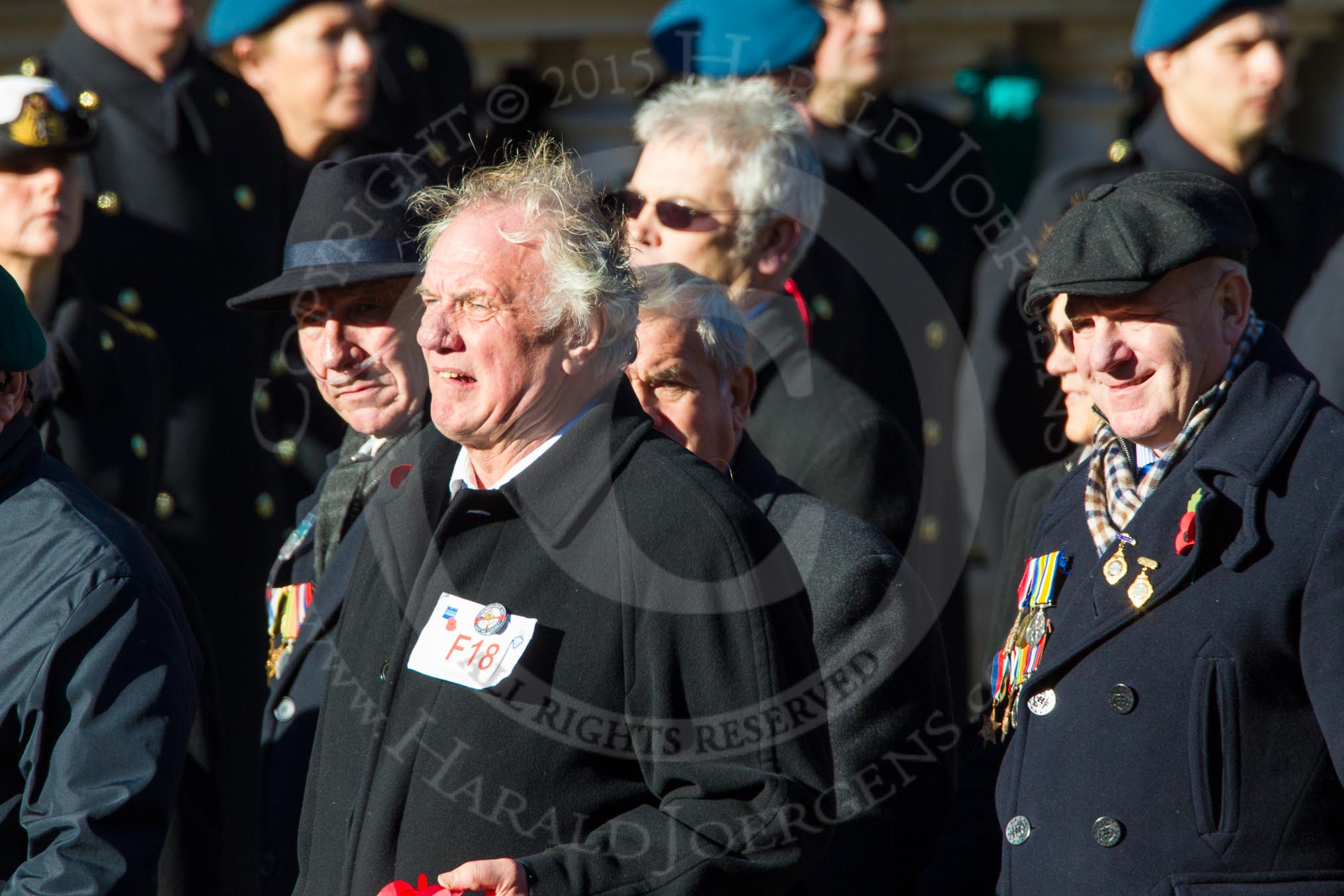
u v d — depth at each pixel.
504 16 22.75
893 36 16.55
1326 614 8.15
